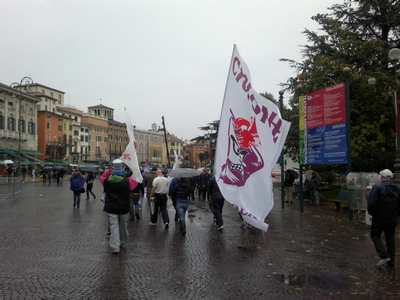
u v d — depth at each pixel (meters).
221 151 8.88
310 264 7.92
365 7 23.45
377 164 22.36
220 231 11.97
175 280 6.74
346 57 23.38
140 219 14.73
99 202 22.02
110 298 5.80
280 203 21.66
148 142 145.00
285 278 6.91
